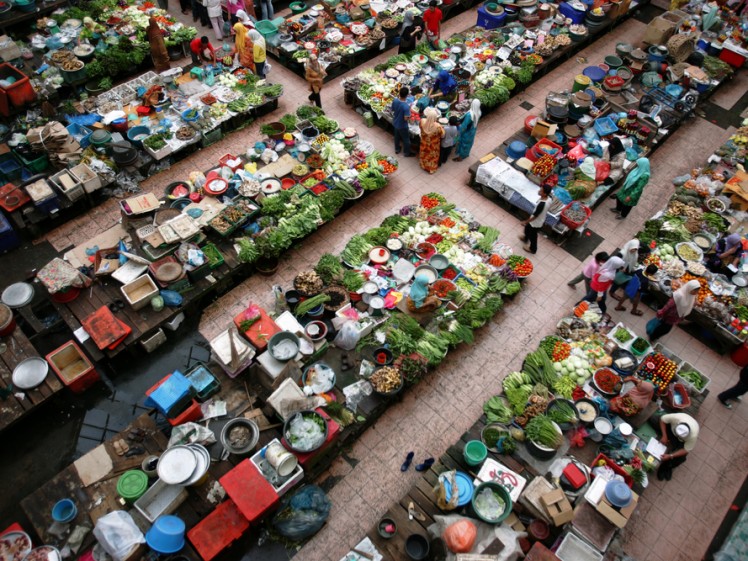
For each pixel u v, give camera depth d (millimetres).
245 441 10312
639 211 16438
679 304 12062
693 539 10648
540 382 11914
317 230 15070
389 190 16266
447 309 13078
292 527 9844
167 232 12891
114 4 20031
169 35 19062
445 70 18422
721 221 15375
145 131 16062
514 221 15797
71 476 9836
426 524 9820
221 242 13641
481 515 9492
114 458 10102
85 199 14695
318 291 12719
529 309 13867
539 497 9773
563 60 21359
